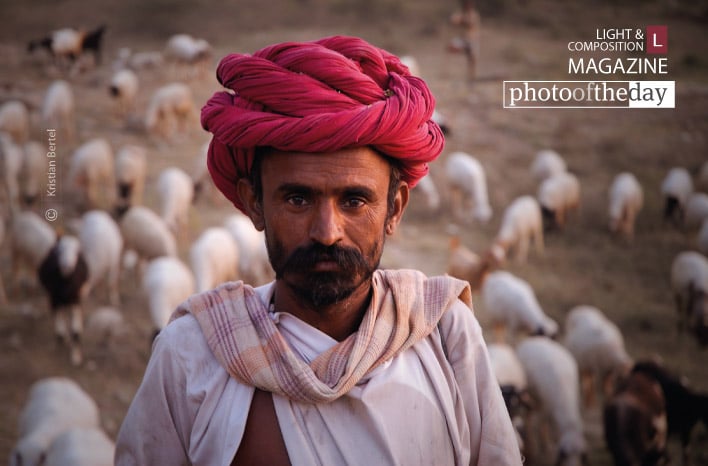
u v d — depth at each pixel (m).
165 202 13.05
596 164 17.14
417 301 1.45
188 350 1.41
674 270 11.46
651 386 8.23
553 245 14.20
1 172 13.75
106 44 24.19
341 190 1.32
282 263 1.35
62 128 16.67
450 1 27.64
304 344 1.39
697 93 20.00
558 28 25.42
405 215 14.75
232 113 1.36
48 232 10.84
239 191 1.48
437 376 1.41
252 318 1.41
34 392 7.24
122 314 10.62
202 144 17.05
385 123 1.30
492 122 18.48
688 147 17.92
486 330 11.02
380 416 1.33
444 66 21.88
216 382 1.36
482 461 1.44
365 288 1.41
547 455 8.60
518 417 7.83
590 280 12.78
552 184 14.66
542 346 8.95
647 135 18.41
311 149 1.30
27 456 6.24
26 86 19.16
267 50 1.38
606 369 9.40
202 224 13.77
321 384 1.31
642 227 15.07
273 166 1.34
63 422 6.74
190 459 1.38
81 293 9.62
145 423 1.40
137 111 18.27
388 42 23.84
